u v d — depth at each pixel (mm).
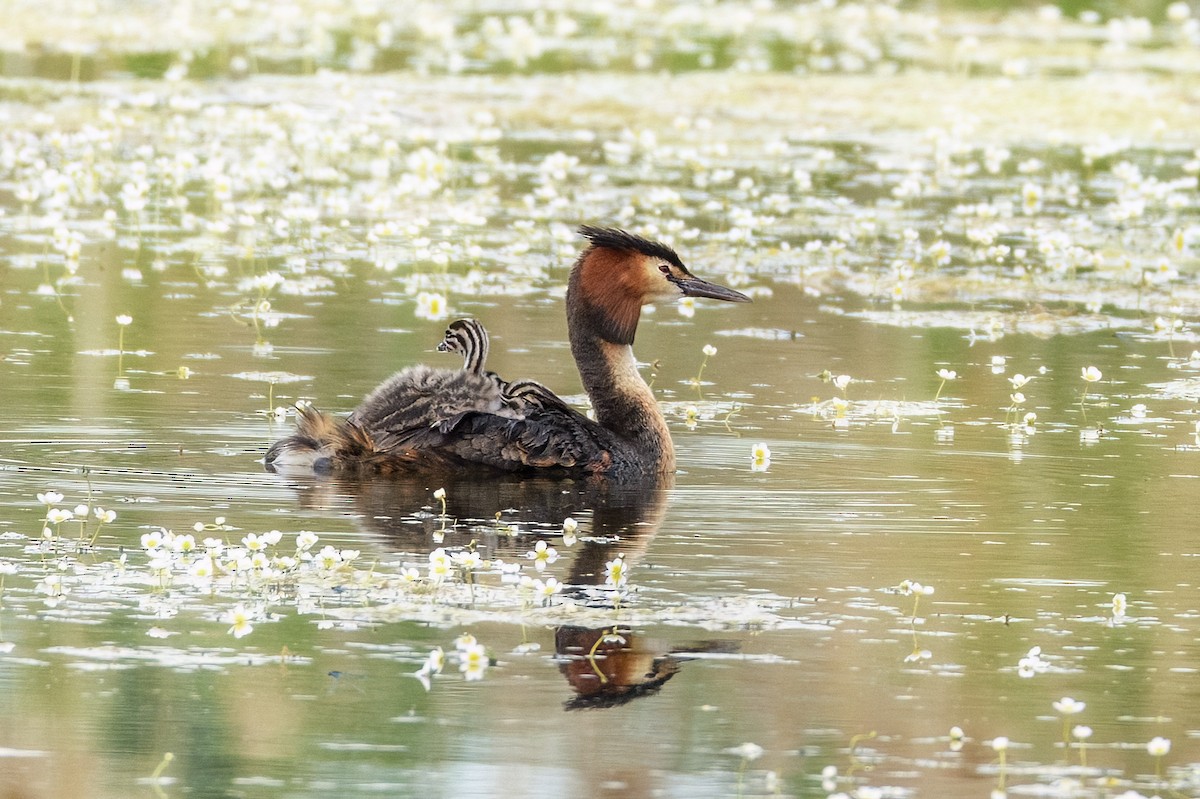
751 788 8227
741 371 17781
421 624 10125
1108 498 13109
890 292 21906
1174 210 26547
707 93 34375
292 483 13102
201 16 41906
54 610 10180
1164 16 47188
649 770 8367
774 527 12219
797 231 24906
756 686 9320
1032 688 9367
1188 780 8406
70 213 24703
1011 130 32062
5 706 8883
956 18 45938
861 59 38656
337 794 8125
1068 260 23172
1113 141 30188
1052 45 41344
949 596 10758
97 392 15656
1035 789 8289
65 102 30781
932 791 8250
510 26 42344
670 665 9562
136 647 9664
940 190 27609
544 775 8328
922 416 15977
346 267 22297
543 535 11898
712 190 27266
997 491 13297
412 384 13844
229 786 8156
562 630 10070
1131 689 9383
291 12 43156
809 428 15430
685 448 14695
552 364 17547
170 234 23766
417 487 13164
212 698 9008
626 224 24641
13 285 20266
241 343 17938
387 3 46469
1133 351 19094
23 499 12344
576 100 33406
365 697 9070
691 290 14820
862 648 9867
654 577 10992
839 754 8594
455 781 8219
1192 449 14734
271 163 26203
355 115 30766
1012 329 20188
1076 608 10594
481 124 31031
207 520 11984
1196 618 10438
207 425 14688
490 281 21734
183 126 28875
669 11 46094
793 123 32250
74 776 8242
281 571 10867
